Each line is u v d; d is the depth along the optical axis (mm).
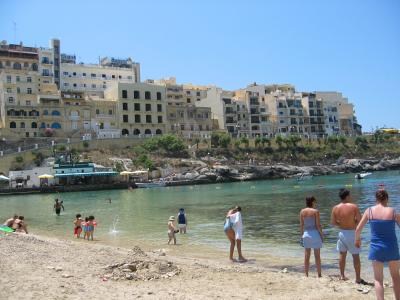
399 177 111062
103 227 38281
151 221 41906
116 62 189000
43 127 131000
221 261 22188
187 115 159250
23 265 16250
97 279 15141
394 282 11703
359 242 12430
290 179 128000
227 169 124250
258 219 40719
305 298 13492
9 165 105938
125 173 106062
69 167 101562
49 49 156875
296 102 190000
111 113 144125
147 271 16672
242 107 178000
